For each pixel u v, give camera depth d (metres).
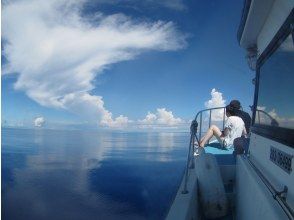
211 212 3.81
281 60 2.44
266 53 3.07
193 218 3.29
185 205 2.96
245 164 3.56
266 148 2.94
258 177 2.86
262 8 3.07
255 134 3.62
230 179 4.69
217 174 3.92
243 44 4.20
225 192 4.20
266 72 3.12
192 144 3.91
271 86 2.84
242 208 3.49
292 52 2.09
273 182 2.57
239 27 3.96
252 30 3.71
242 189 3.58
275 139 2.50
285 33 2.29
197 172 3.94
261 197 2.35
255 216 2.60
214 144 6.65
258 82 3.63
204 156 4.04
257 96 3.63
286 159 2.18
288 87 2.20
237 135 5.73
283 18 2.53
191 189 3.45
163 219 2.99
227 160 5.07
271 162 2.69
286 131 2.15
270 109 2.84
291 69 2.13
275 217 1.88
